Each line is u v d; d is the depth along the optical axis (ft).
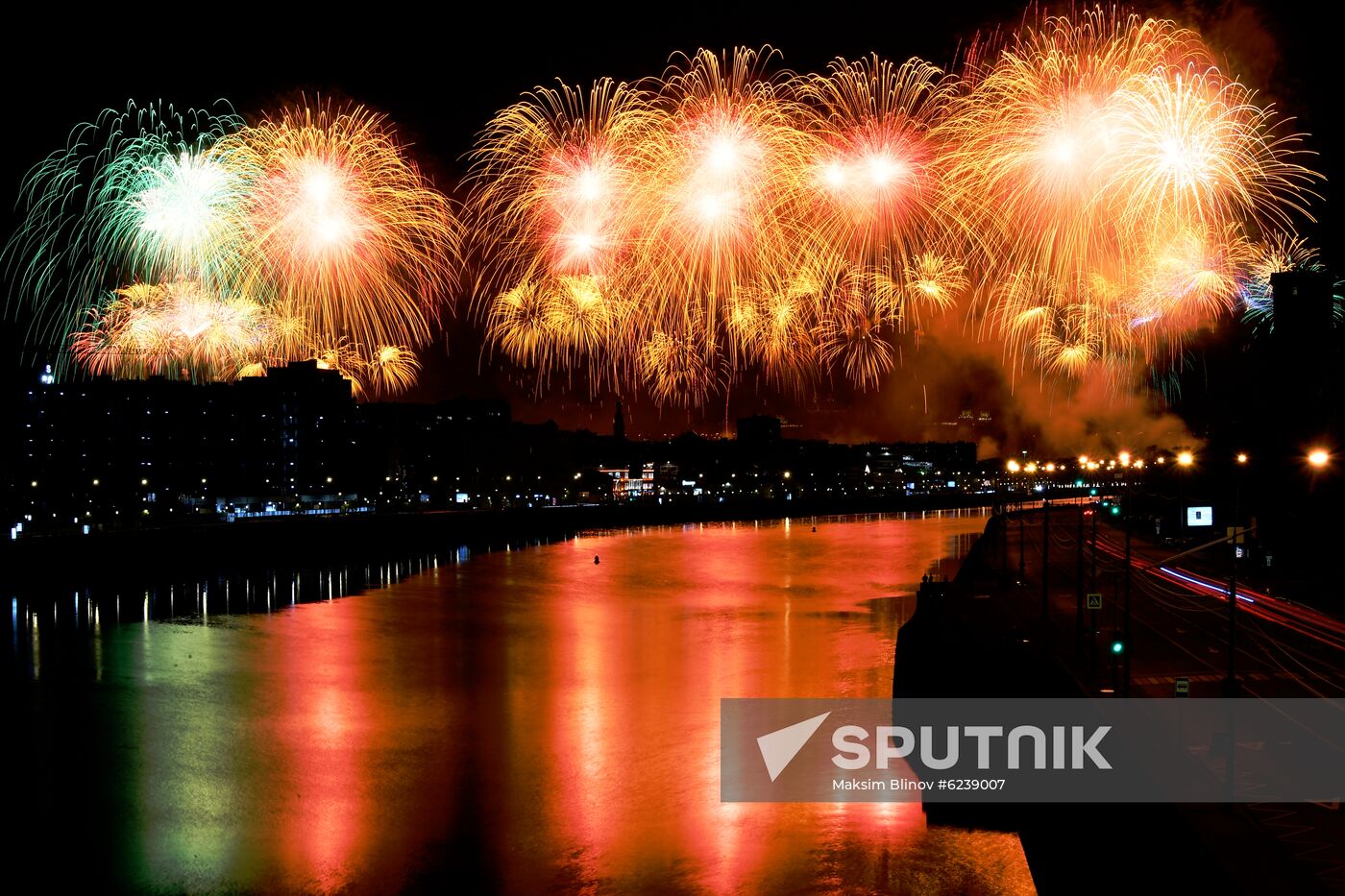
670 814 139.54
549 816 139.95
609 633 289.12
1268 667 165.78
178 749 172.14
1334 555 292.81
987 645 173.47
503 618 320.50
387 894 118.83
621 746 170.40
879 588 400.06
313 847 131.64
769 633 287.69
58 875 124.88
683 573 460.96
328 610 337.52
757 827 134.82
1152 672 162.61
